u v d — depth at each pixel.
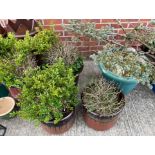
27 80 1.55
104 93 1.71
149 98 2.13
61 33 2.26
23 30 2.00
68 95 1.55
